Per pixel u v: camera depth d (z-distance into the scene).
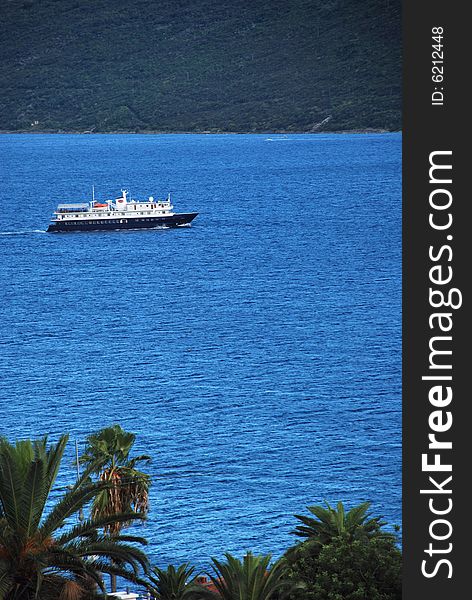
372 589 156.88
